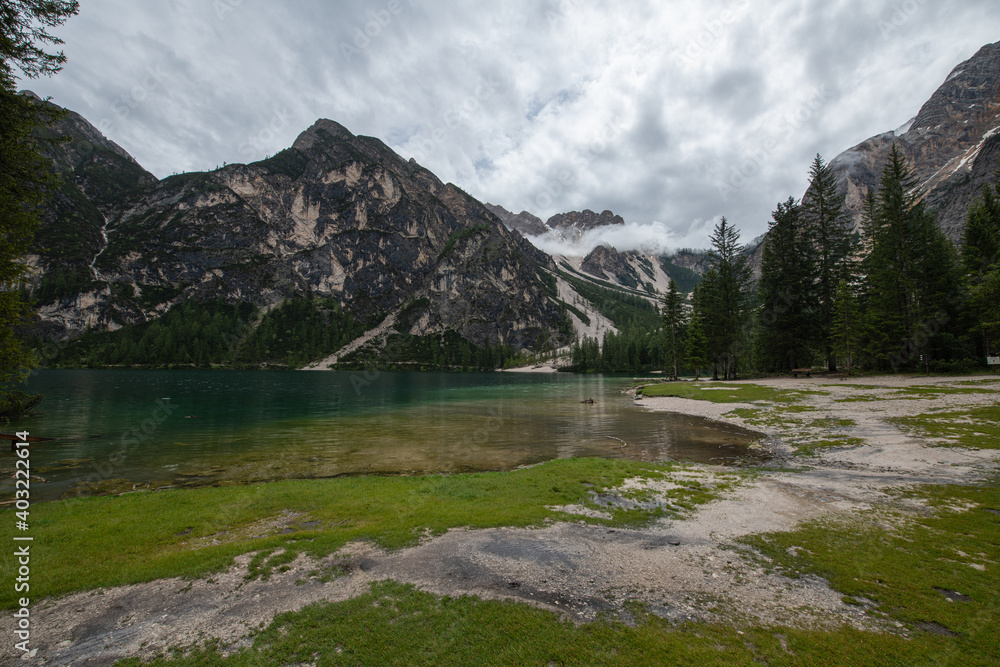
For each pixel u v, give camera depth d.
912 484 12.23
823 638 5.55
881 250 42.22
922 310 39.94
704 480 13.95
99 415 35.47
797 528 9.43
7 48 14.43
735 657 5.26
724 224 58.59
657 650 5.44
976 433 16.86
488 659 5.36
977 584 6.63
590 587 7.15
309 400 50.94
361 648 5.64
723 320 58.22
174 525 10.68
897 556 7.78
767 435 22.30
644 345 168.00
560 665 5.21
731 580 7.24
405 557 8.39
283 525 10.66
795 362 53.75
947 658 5.02
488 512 11.04
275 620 6.32
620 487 13.24
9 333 19.88
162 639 5.93
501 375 150.88
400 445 22.94
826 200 49.16
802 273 50.62
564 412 37.84
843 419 22.94
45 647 5.73
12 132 15.40
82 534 10.06
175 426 30.11
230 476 16.88
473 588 7.15
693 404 37.06
